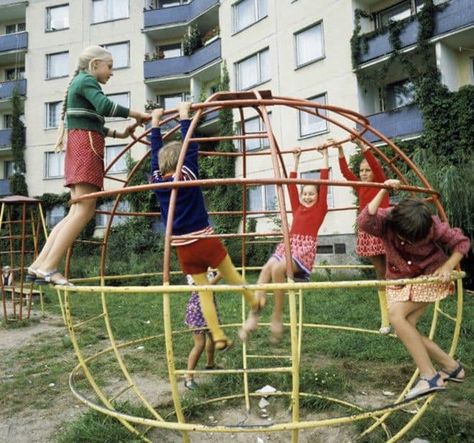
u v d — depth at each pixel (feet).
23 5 78.48
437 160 33.81
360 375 14.11
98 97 9.46
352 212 46.50
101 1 75.46
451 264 7.83
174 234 8.45
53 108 75.87
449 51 43.62
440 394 12.19
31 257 60.95
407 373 14.12
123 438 10.07
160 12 72.28
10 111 81.66
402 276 8.43
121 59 74.02
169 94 75.15
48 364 17.01
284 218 6.85
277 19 55.47
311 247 11.21
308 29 52.70
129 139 70.54
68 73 75.56
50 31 76.89
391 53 44.88
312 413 11.47
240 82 60.90
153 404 12.44
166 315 6.75
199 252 8.30
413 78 43.86
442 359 8.53
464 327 18.71
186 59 69.92
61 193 72.84
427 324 19.70
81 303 32.01
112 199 67.56
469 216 27.50
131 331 22.11
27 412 12.37
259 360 15.76
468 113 39.81
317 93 51.34
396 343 17.04
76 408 12.51
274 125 54.54
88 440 10.08
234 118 59.47
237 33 60.59
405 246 8.18
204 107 8.46
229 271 8.54
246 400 12.09
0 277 26.45
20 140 74.95
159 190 8.75
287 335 19.49
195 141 9.14
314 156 50.52
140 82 72.49
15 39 77.51
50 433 10.99
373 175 13.51
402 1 47.62
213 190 58.39
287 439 10.19
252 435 10.43
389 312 8.41
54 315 28.43
